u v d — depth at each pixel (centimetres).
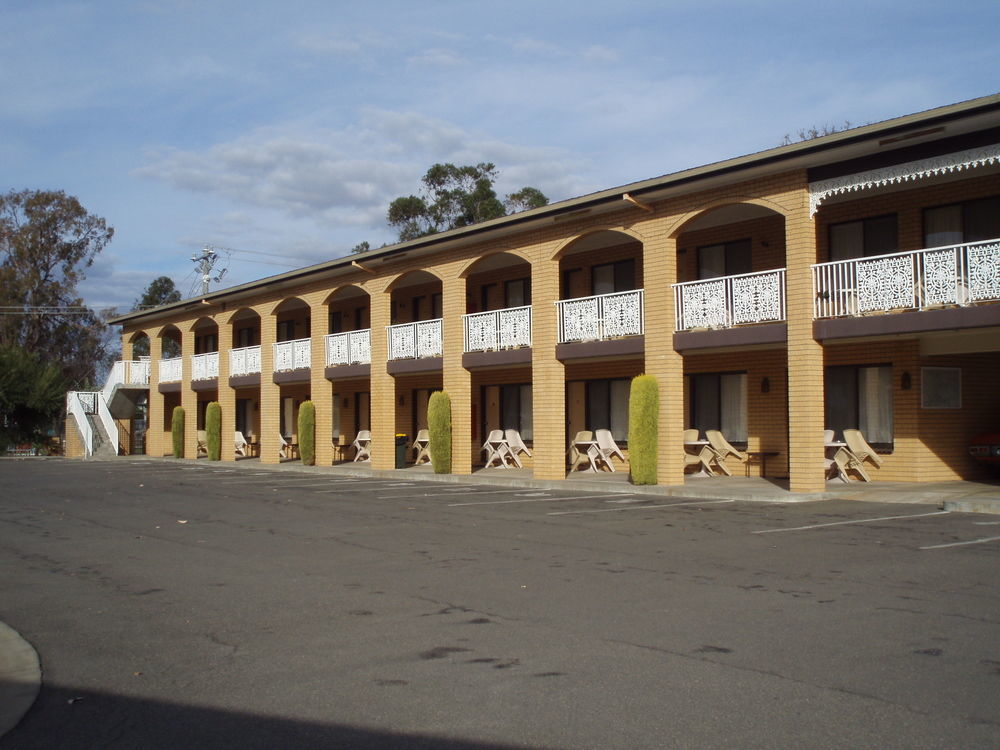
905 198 1914
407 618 804
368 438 3269
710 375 2336
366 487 2253
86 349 6581
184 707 582
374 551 1190
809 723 521
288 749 505
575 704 564
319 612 837
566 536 1292
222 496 2042
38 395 5153
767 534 1263
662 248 2041
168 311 4041
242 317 4156
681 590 893
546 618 790
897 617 762
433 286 3175
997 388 2045
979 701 552
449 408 2570
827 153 1689
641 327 2114
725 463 2266
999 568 967
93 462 3900
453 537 1307
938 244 1870
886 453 1966
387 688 607
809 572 967
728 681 602
